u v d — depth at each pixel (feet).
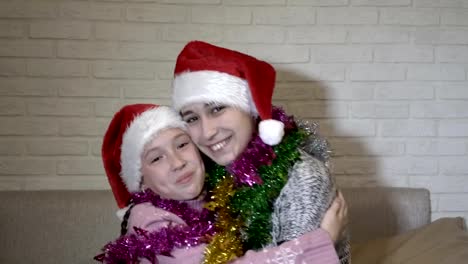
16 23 6.27
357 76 6.55
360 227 6.31
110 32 6.35
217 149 3.86
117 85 6.43
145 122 3.97
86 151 6.51
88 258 6.09
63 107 6.43
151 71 6.43
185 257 3.67
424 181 6.75
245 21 6.40
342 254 4.02
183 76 3.90
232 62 3.83
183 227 3.81
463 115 6.67
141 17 6.34
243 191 3.85
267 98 3.82
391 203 6.35
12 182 6.48
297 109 6.55
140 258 3.77
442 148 6.70
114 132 4.30
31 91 6.38
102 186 6.57
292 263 3.44
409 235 6.05
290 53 6.47
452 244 5.66
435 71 6.59
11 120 6.40
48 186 6.52
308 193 3.59
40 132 6.45
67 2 6.29
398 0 6.49
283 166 3.74
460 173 6.74
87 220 6.12
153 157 3.97
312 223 3.57
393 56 6.55
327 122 6.58
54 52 6.34
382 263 5.60
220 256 3.61
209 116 3.82
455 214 6.78
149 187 4.14
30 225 6.07
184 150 3.96
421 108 6.64
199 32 6.39
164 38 6.38
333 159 6.64
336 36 6.48
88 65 6.39
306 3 6.42
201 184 4.01
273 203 3.75
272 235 3.70
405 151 6.69
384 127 6.64
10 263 6.01
